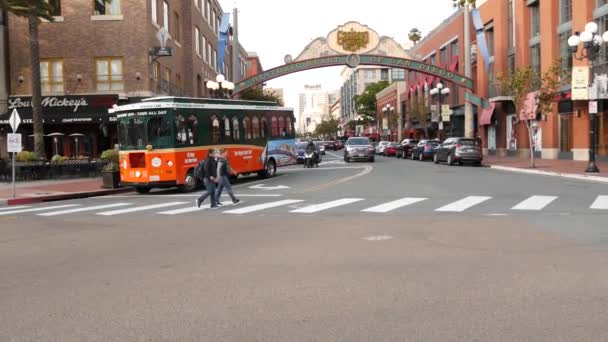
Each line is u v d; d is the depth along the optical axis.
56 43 32.44
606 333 4.99
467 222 11.95
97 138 34.12
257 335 5.13
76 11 32.41
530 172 27.39
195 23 45.62
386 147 54.09
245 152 26.12
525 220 12.06
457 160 34.03
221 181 16.48
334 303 6.11
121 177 22.08
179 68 41.59
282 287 6.84
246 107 26.52
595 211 13.26
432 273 7.38
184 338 5.10
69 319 5.77
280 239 10.39
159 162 21.33
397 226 11.60
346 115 164.38
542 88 29.02
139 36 32.34
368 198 17.27
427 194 17.92
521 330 5.10
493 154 46.53
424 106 59.50
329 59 41.16
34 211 16.58
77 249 9.95
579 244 9.21
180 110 21.83
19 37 32.97
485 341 4.84
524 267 7.61
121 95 31.81
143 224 13.08
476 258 8.27
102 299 6.52
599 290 6.39
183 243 10.27
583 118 32.25
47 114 31.89
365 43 41.41
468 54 42.56
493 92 43.94
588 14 30.92
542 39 35.97
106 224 13.25
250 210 15.27
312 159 36.03
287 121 30.47
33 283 7.43
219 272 7.77
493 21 44.62
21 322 5.71
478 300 6.09
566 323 5.27
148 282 7.30
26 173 27.02
